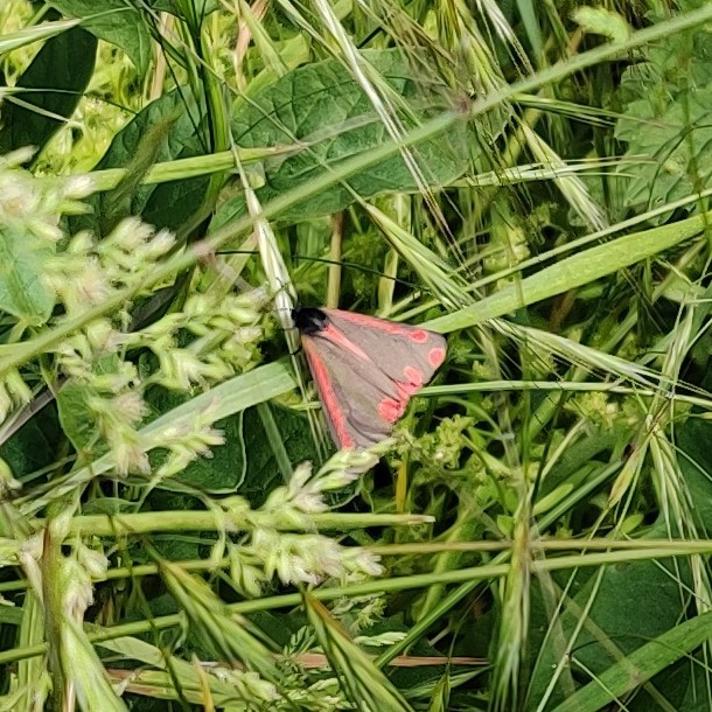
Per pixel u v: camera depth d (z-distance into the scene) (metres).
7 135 0.17
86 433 0.13
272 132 0.17
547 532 0.18
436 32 0.18
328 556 0.11
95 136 0.18
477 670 0.16
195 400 0.14
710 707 0.15
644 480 0.18
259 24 0.17
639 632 0.16
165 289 0.15
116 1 0.16
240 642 0.10
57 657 0.09
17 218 0.10
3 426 0.13
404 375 0.15
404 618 0.18
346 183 0.16
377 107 0.14
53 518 0.10
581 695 0.14
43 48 0.17
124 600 0.16
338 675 0.11
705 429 0.18
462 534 0.17
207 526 0.12
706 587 0.15
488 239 0.18
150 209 0.16
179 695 0.11
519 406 0.18
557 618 0.13
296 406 0.16
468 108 0.15
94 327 0.11
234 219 0.16
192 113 0.17
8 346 0.12
